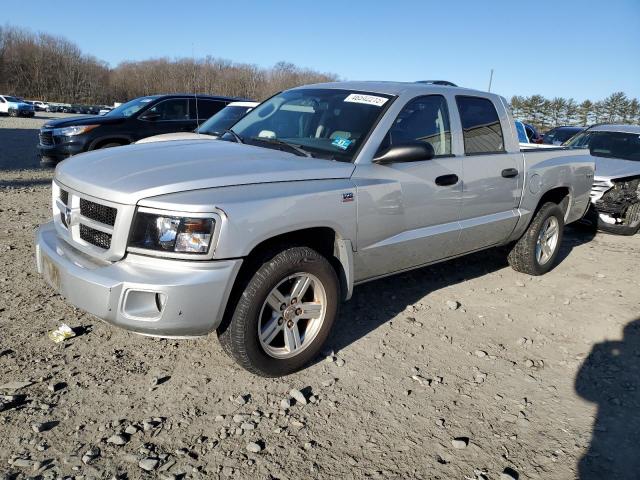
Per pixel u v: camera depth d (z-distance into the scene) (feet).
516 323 14.48
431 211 13.17
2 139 62.03
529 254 17.76
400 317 14.21
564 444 9.50
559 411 10.52
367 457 8.77
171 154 11.02
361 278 12.25
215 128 21.25
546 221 17.93
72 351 11.21
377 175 11.80
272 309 10.48
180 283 8.83
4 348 11.07
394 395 10.59
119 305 8.89
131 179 9.53
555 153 18.11
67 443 8.50
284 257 10.11
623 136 29.48
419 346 12.69
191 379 10.55
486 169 14.71
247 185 9.78
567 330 14.26
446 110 14.16
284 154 11.73
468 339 13.30
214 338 12.26
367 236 11.67
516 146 16.35
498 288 17.04
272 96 15.78
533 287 17.40
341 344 12.48
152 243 9.02
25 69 251.19
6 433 8.60
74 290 9.36
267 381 10.69
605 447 9.47
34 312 12.78
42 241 10.85
